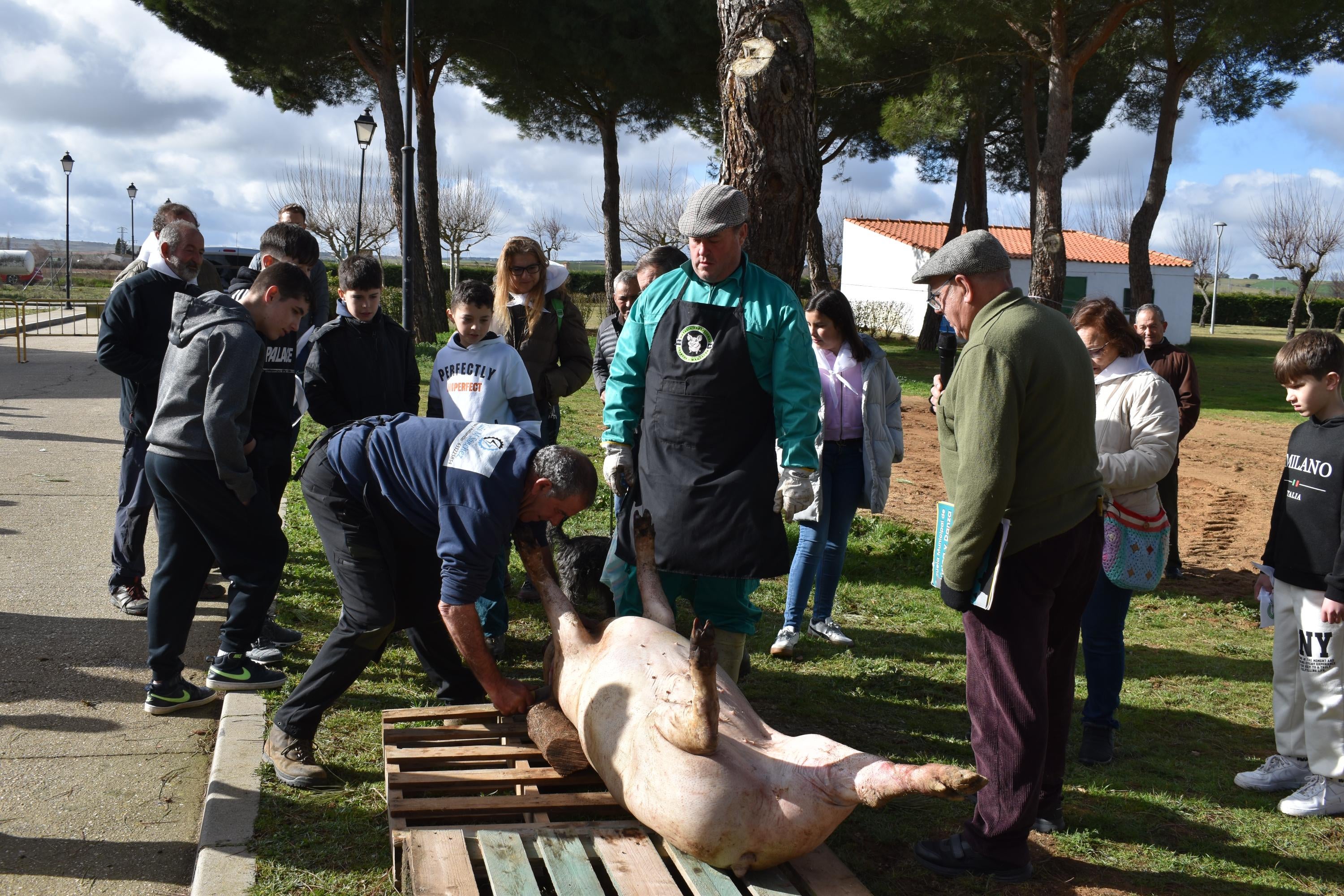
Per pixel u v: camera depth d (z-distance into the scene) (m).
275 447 5.13
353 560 3.80
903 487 11.35
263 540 4.53
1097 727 4.52
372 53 21.91
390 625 3.87
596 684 3.56
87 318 29.41
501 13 21.47
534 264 5.89
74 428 11.68
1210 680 5.70
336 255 41.25
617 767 3.34
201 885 3.18
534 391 5.83
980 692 3.47
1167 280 42.53
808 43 6.18
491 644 5.25
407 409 5.25
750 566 4.06
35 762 4.00
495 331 5.95
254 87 24.98
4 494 8.23
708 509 4.06
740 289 4.13
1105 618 4.43
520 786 3.68
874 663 5.61
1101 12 20.64
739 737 3.28
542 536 4.16
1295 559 4.16
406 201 14.78
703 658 2.92
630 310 4.44
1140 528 4.33
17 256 50.84
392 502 3.73
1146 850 3.73
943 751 4.50
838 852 3.65
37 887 3.23
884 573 7.61
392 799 3.46
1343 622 3.91
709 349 4.07
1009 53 20.38
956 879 3.50
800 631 5.74
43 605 5.69
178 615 4.44
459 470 3.58
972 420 3.26
